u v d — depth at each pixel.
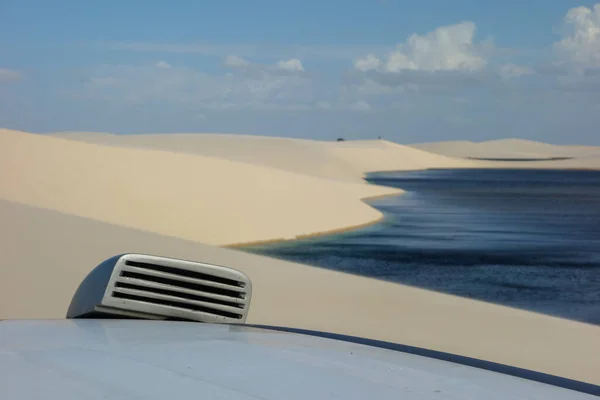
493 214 30.50
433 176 83.00
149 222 20.02
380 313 7.88
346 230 22.45
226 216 21.38
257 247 18.52
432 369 1.60
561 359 6.42
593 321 9.84
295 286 9.00
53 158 23.38
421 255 17.14
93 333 1.79
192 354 1.57
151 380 1.33
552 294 12.26
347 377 1.43
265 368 1.46
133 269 2.10
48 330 1.82
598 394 1.47
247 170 26.86
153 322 2.04
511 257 17.05
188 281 2.19
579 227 25.17
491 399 1.36
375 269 14.92
